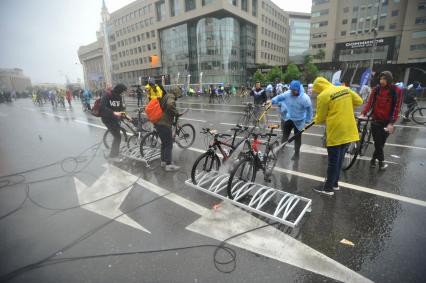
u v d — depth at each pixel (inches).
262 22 2345.0
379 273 87.0
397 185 153.1
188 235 109.7
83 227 118.7
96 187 163.5
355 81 1267.2
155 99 179.8
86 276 89.2
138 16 2413.9
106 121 207.6
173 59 2246.6
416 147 231.8
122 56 2785.4
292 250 99.0
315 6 2224.4
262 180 167.5
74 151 254.4
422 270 87.7
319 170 182.2
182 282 85.0
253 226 115.3
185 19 1990.7
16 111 653.9
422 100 711.7
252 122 367.2
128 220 123.0
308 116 199.5
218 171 173.8
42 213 133.0
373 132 174.4
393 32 1882.4
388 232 108.7
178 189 155.9
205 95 1258.6
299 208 129.6
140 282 85.5
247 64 2224.4
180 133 245.6
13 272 92.3
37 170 199.5
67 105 902.4
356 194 143.2
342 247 100.1
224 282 84.5
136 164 205.6
